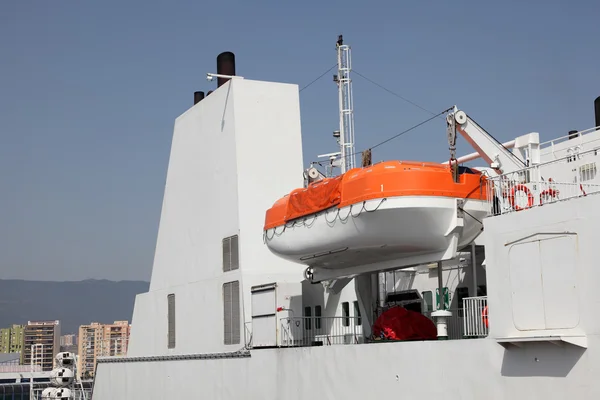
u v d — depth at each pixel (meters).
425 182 19.69
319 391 22.89
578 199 15.70
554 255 16.11
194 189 33.12
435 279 26.78
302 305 27.67
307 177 28.72
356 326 26.58
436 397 18.69
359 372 21.31
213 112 32.12
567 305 15.73
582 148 25.25
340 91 30.73
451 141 21.00
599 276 15.13
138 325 36.97
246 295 28.66
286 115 31.27
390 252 21.92
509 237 17.17
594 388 15.02
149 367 33.78
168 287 34.47
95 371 39.53
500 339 16.66
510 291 17.05
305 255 23.97
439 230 20.14
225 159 30.81
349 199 21.02
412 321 21.97
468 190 20.12
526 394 16.39
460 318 24.59
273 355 25.22
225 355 28.02
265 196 30.05
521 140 19.98
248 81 30.84
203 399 29.27
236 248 29.42
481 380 17.53
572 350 15.48
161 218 36.00
